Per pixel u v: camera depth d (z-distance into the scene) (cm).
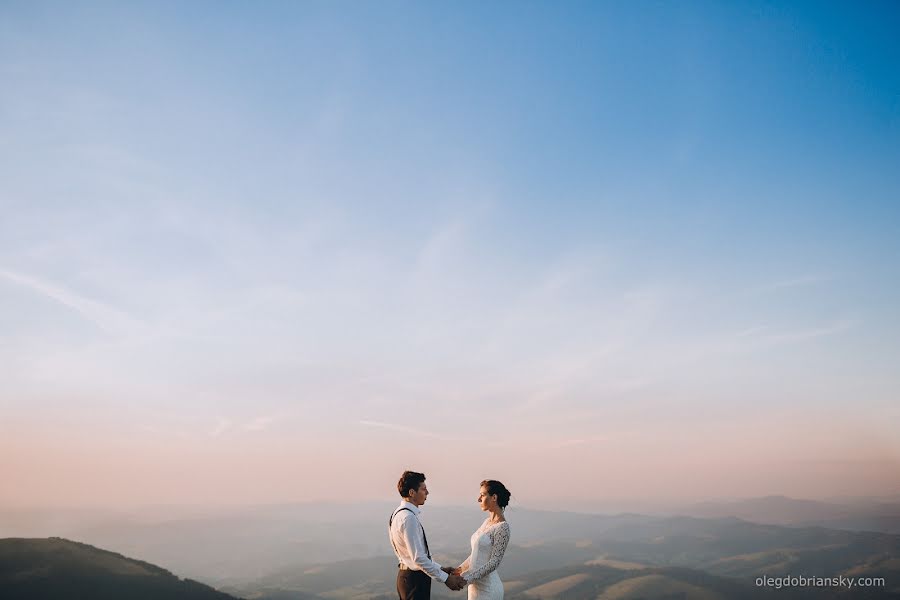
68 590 10662
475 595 825
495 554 815
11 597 9731
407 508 842
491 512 863
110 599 10650
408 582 827
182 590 12288
